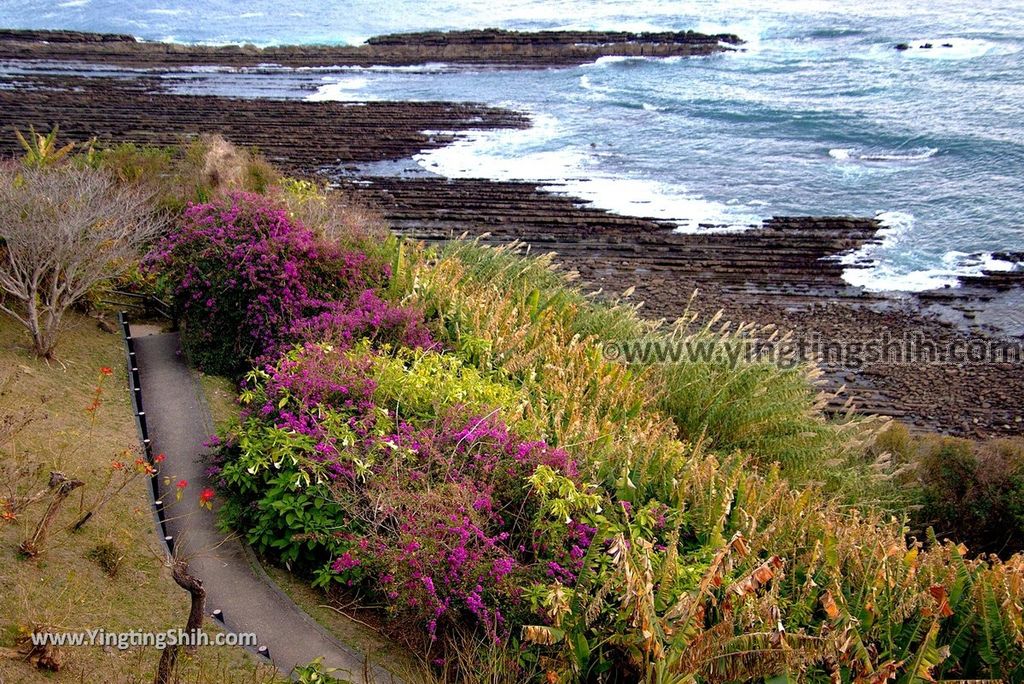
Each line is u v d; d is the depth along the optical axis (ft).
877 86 161.48
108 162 50.98
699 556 22.16
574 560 21.25
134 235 34.71
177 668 17.12
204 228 34.24
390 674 18.89
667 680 17.13
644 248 83.66
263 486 23.71
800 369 38.50
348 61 190.80
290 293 32.45
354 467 22.76
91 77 165.07
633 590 18.21
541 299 40.68
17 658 16.15
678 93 159.33
